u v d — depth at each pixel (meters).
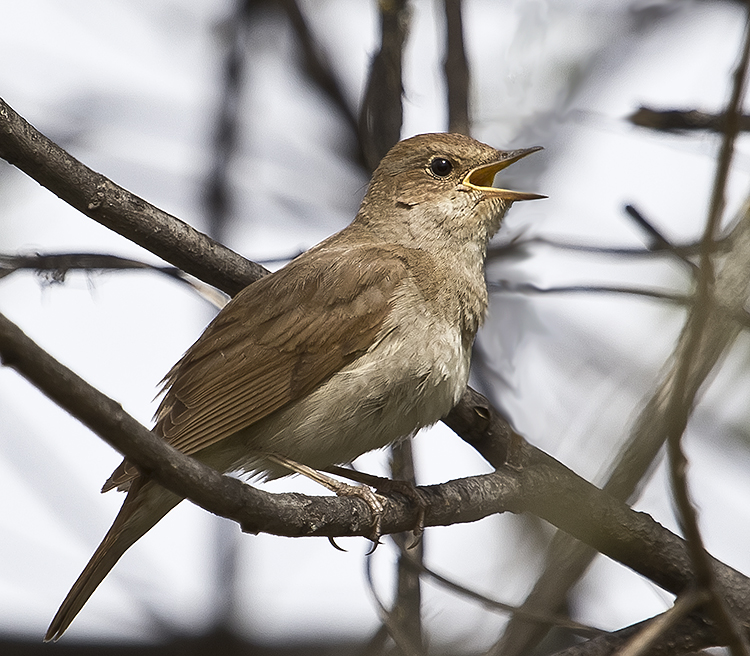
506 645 7.21
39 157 8.15
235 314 9.25
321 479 8.67
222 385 8.97
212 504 6.28
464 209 9.95
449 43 10.84
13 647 10.01
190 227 9.10
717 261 7.15
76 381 5.27
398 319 8.95
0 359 4.96
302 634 10.17
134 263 9.37
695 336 5.72
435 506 8.16
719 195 5.64
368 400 8.80
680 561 8.27
